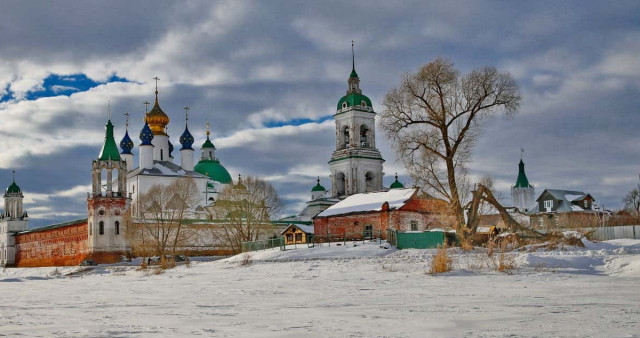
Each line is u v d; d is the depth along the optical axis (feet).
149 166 384.27
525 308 56.39
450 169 199.21
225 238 320.70
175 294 90.12
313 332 43.24
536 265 110.11
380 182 380.78
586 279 92.43
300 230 266.36
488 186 202.69
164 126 420.36
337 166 382.01
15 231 440.04
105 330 45.78
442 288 84.17
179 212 329.31
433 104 202.28
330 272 128.06
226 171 445.78
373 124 385.91
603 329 42.42
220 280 125.39
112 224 317.22
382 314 53.88
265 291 89.76
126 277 162.09
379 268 128.47
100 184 321.52
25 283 152.35
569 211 359.25
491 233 183.01
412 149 203.62
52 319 54.49
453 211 191.62
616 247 157.38
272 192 330.95
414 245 189.47
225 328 46.16
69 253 345.72
